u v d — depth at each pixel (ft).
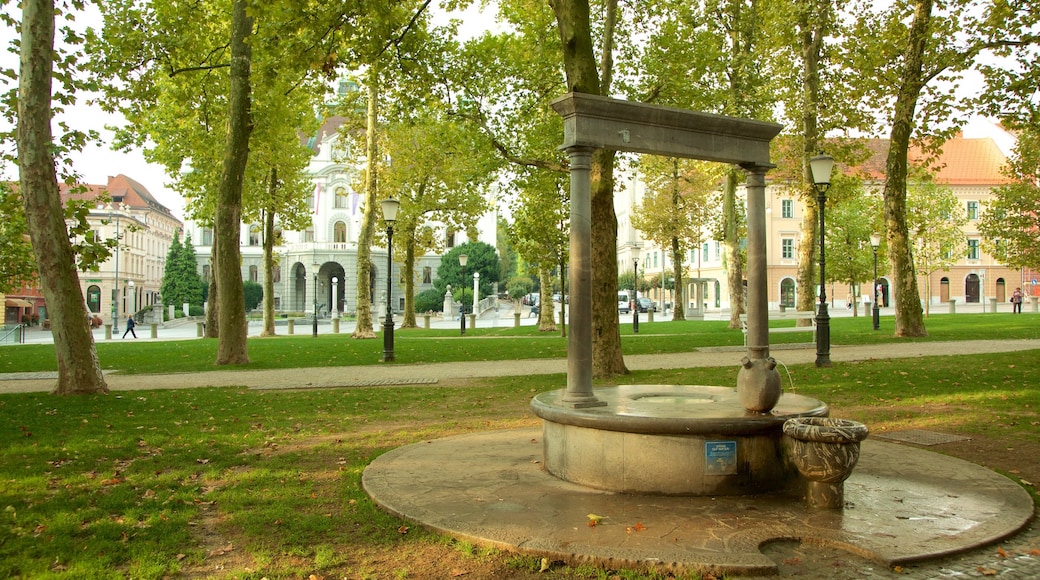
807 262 80.84
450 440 27.43
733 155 24.36
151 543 15.53
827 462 17.33
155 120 92.94
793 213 200.85
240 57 58.80
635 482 19.11
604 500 18.57
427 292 222.48
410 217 112.88
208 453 25.26
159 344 90.48
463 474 21.62
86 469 22.88
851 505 18.17
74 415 33.78
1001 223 100.48
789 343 67.67
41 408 35.86
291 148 103.40
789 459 19.57
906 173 70.44
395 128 106.73
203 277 255.09
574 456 20.44
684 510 17.63
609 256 45.11
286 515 17.67
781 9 70.54
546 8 62.54
